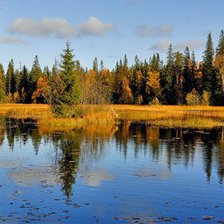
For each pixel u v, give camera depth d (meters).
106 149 24.48
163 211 12.20
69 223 10.99
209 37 81.62
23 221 11.05
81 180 16.06
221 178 16.81
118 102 93.12
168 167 19.05
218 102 74.88
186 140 29.28
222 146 26.25
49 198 13.34
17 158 20.98
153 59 96.00
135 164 19.73
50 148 24.66
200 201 13.33
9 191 14.11
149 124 43.12
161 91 87.00
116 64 105.62
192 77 85.56
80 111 43.31
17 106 72.69
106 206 12.60
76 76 42.72
